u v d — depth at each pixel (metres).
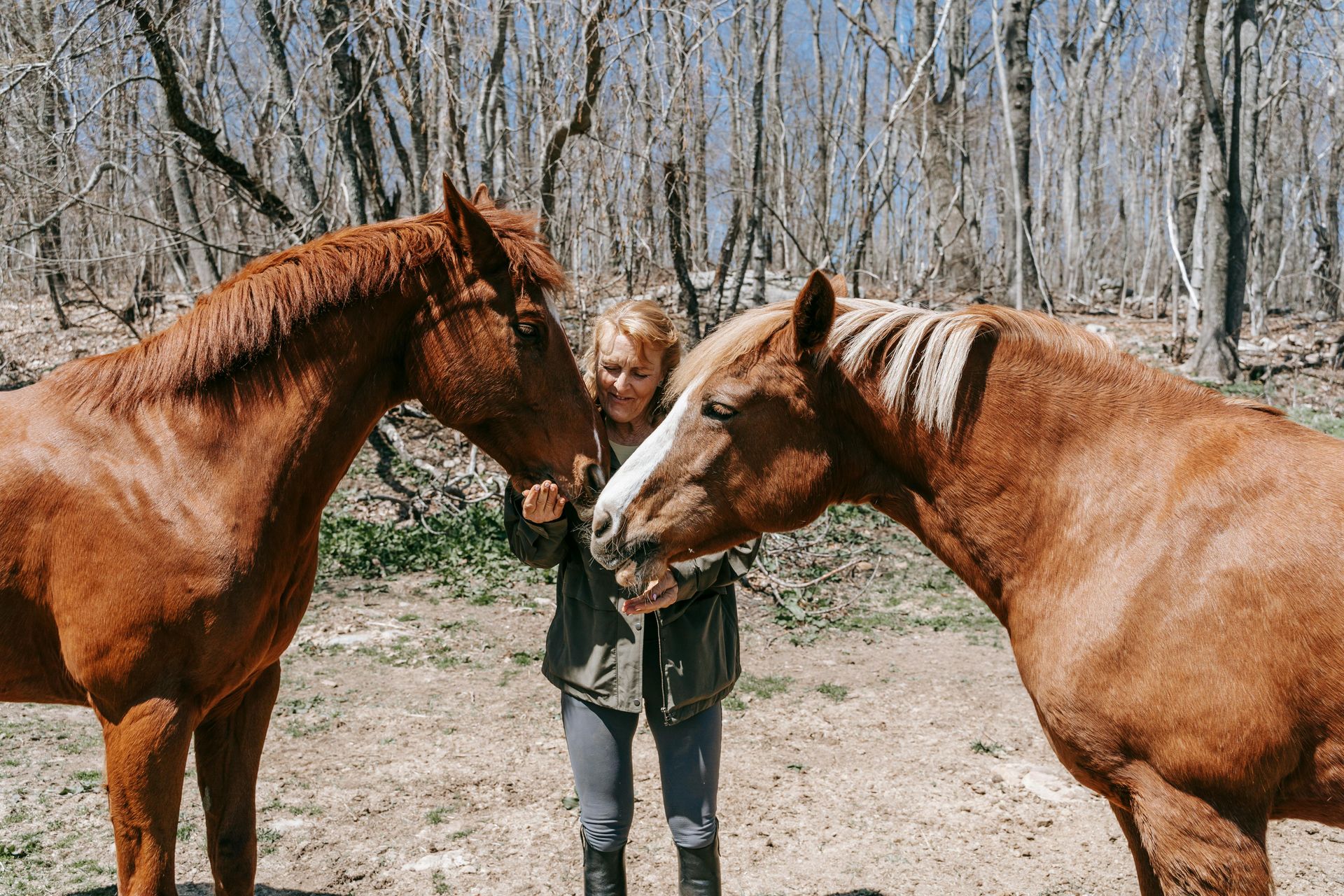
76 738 4.45
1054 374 2.20
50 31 7.85
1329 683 1.87
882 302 2.39
